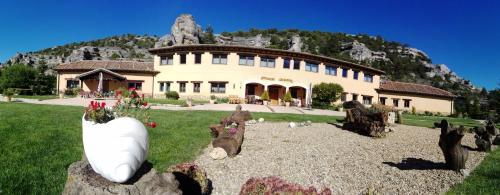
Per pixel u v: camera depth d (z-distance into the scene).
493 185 5.77
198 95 34.12
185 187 4.82
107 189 3.32
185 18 75.50
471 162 7.70
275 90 36.03
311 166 6.98
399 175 6.41
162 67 36.06
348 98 38.06
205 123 12.47
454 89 79.38
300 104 32.81
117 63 37.94
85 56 84.06
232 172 6.44
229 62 33.94
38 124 9.18
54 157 6.30
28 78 34.38
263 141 9.56
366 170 6.75
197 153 7.79
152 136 9.12
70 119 10.73
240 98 31.22
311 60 35.81
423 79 86.94
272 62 34.84
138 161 3.50
